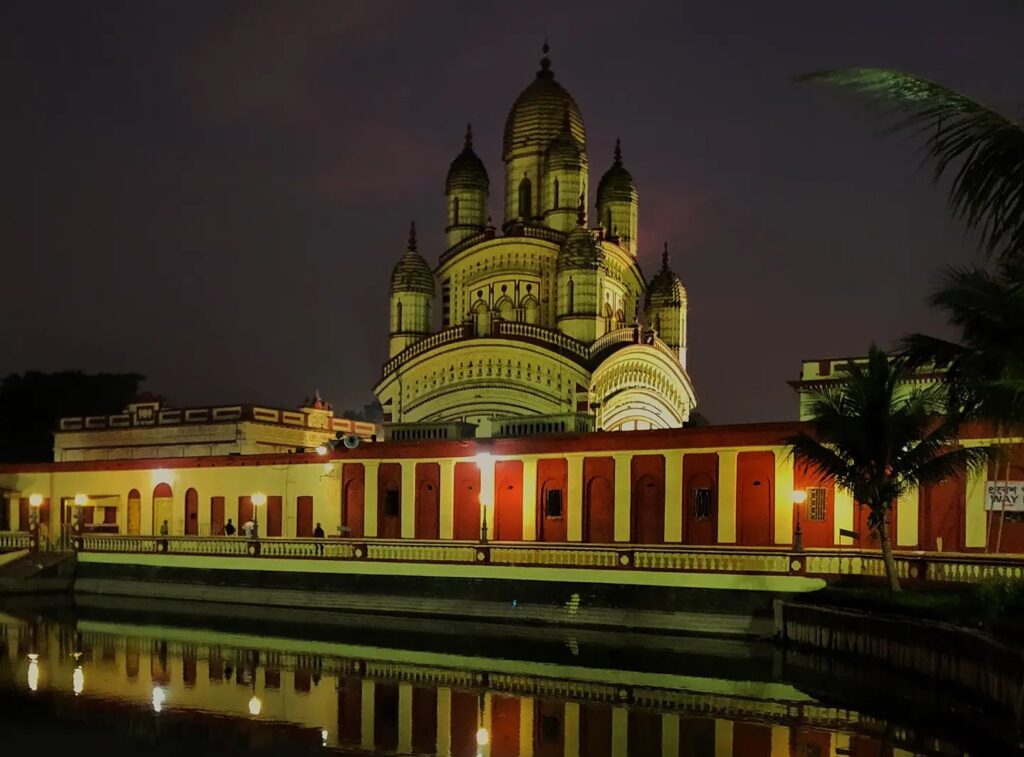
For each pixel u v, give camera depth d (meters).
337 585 40.72
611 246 60.00
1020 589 23.39
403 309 62.22
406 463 45.56
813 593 30.27
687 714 21.94
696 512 37.94
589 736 20.08
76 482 57.41
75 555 48.81
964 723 20.50
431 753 18.88
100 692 24.31
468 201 64.00
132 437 65.19
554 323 58.75
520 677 26.30
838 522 34.59
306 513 48.75
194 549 45.47
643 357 58.38
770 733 20.14
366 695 24.03
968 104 16.36
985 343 20.98
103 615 40.97
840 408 29.25
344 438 47.69
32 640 33.47
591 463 40.56
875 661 24.97
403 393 59.75
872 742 19.34
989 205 16.61
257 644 32.31
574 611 35.06
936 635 22.12
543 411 54.53
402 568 39.25
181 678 26.19
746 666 27.84
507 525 42.31
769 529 36.09
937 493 33.12
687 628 32.84
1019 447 29.03
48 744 19.41
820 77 15.77
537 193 62.09
